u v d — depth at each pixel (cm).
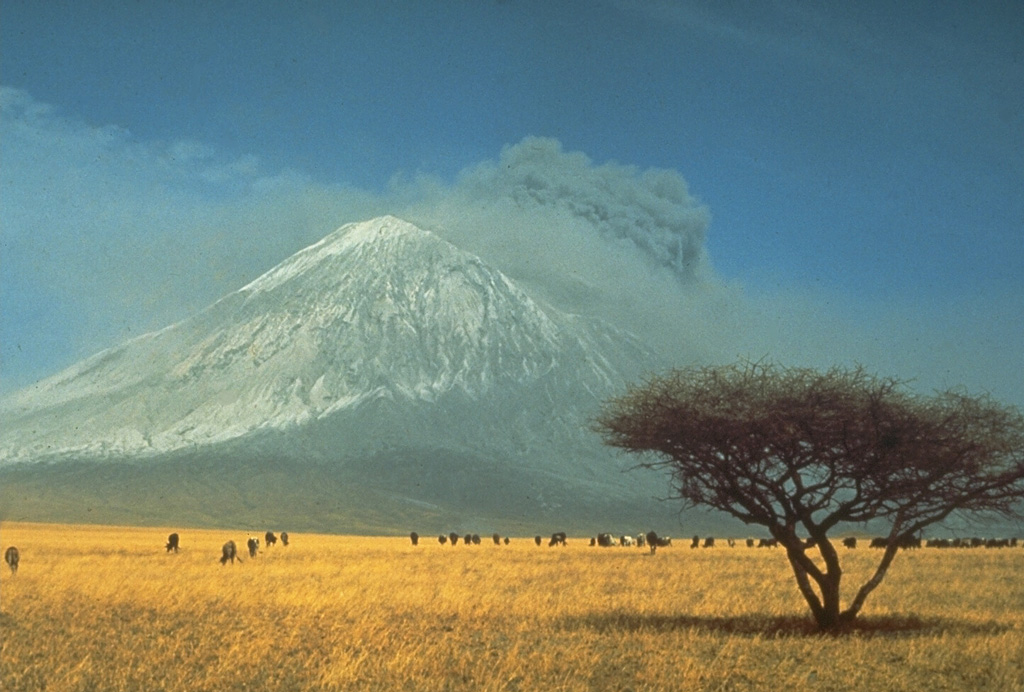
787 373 3145
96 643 2700
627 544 12012
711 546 11956
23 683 2172
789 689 2208
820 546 3167
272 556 7725
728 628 3138
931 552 9175
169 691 2122
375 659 2434
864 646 2706
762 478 3219
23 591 3956
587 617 3347
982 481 3188
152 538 13575
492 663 2395
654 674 2295
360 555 8138
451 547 11400
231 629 2956
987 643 2720
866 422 3039
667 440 3212
